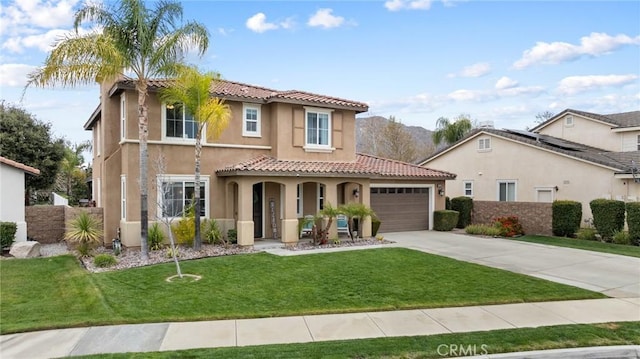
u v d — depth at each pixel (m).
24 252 15.78
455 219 24.28
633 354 7.05
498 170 27.89
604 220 19.56
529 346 7.19
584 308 9.38
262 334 7.79
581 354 6.96
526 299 9.99
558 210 21.17
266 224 19.92
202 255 15.45
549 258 15.11
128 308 9.23
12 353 6.93
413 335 7.73
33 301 9.88
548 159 24.78
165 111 17.78
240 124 19.45
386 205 23.52
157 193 17.20
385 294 10.39
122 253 15.97
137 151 17.14
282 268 13.20
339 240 18.83
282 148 19.62
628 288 11.02
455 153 31.19
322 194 21.27
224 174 18.05
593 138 29.17
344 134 21.53
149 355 6.75
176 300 9.82
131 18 13.98
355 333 7.85
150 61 14.59
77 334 7.79
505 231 21.27
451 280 11.73
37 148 28.61
